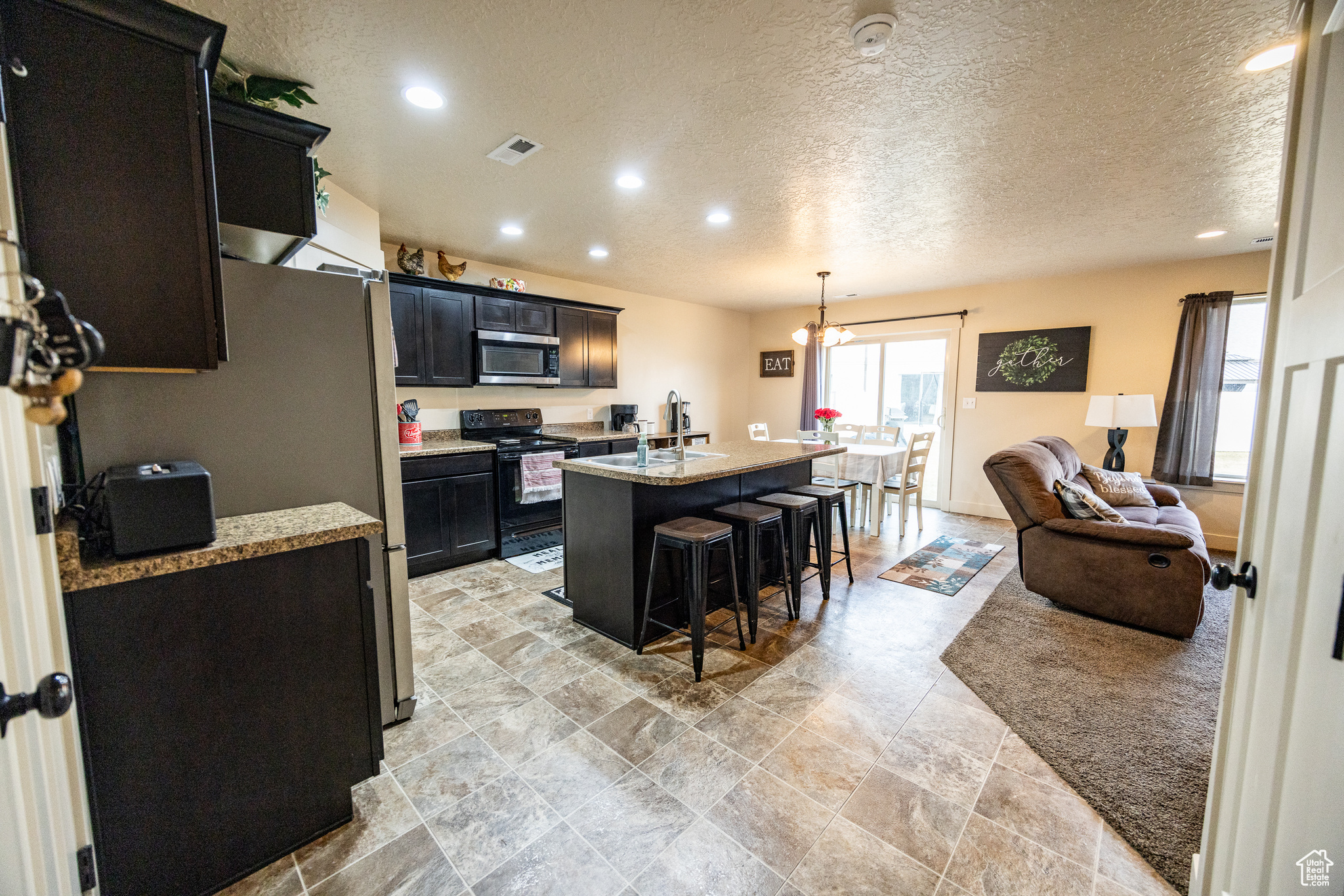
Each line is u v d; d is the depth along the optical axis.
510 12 1.49
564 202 3.01
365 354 1.79
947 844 1.46
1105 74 1.78
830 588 3.33
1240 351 4.20
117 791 1.16
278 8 1.46
